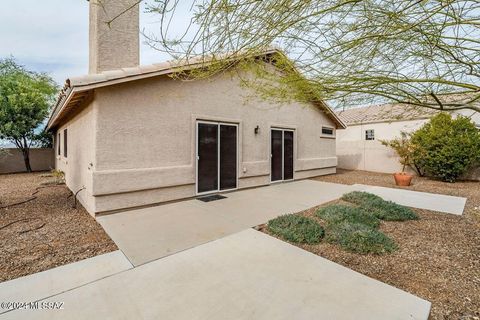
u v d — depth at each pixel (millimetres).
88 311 2318
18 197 7305
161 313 2293
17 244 3859
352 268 3186
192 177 6840
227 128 7816
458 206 6375
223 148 7719
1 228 4582
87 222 4973
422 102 3244
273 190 8383
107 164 5355
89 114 5668
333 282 2820
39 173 14062
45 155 16109
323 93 3689
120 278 2889
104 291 2631
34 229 4531
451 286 2793
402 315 2266
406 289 2732
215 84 7348
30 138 15375
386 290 2674
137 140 5773
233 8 2217
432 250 3705
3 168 14500
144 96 5863
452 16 2291
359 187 9156
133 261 3305
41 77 17891
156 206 6121
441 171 10656
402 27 2436
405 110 4043
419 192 8297
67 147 9156
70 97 5430
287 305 2412
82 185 6371
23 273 2996
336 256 3516
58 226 4719
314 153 11773
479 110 2971
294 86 4078
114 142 5438
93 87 4891
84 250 3654
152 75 5547
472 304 2479
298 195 7590
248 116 8445
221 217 5270
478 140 10055
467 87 2672
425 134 11180
